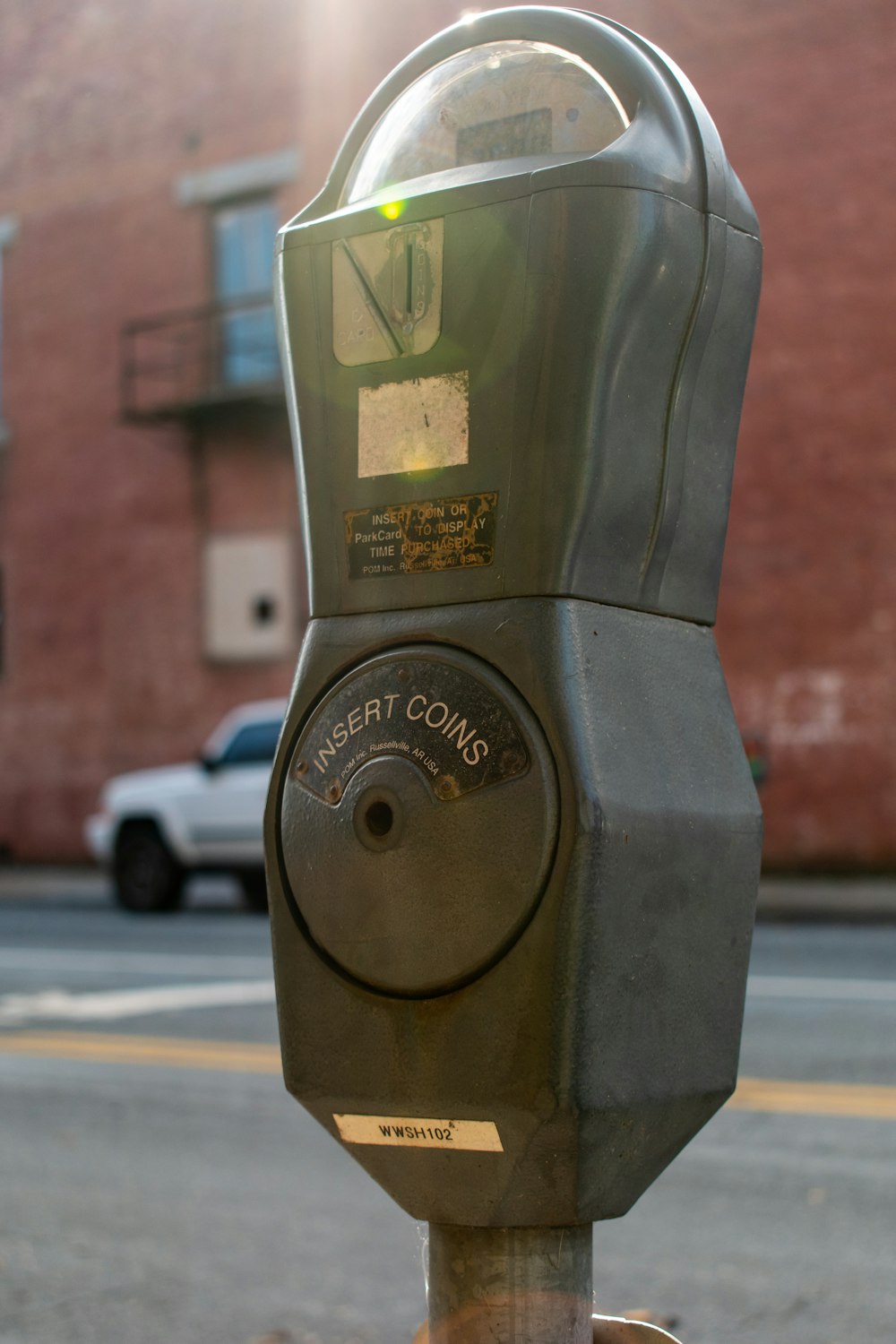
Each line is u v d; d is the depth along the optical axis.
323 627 1.63
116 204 18.61
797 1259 4.03
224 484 17.72
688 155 1.61
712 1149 5.06
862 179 14.52
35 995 8.63
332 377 1.65
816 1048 6.50
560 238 1.52
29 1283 4.00
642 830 1.46
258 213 17.75
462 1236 1.50
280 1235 4.36
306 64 17.42
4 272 19.31
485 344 1.55
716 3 15.01
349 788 1.53
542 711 1.46
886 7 14.48
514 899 1.43
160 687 17.98
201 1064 6.58
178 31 18.30
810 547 14.55
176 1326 3.69
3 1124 5.65
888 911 12.29
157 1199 4.71
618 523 1.56
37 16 19.33
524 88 1.69
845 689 14.34
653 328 1.57
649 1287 3.87
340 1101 1.52
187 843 13.32
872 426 14.40
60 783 18.56
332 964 1.53
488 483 1.54
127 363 18.31
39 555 18.84
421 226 1.59
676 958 1.51
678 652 1.62
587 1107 1.41
